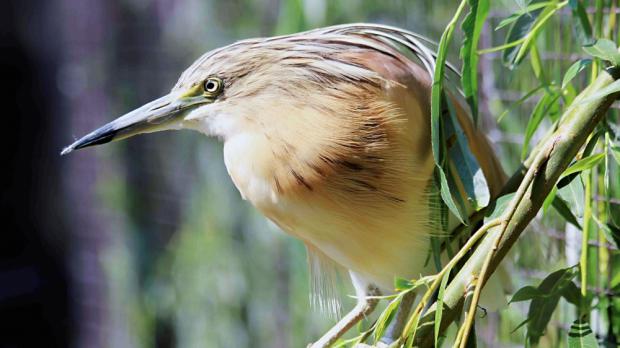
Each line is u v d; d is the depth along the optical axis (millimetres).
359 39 4246
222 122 4258
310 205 4238
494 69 4430
